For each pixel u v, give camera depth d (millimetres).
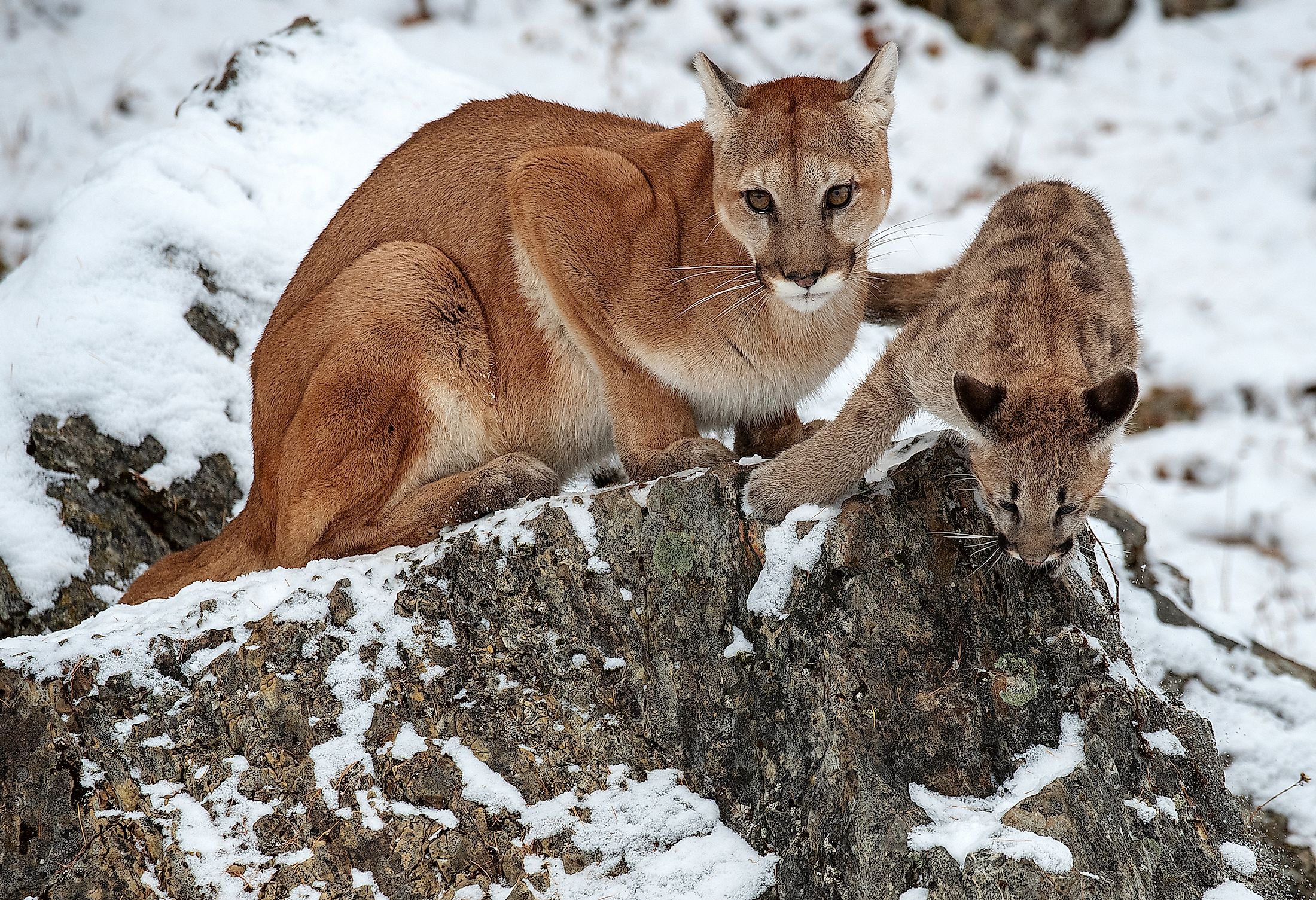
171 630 8891
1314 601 15305
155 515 12422
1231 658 11469
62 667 8805
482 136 10930
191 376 12844
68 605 11805
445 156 10922
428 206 10812
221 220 13750
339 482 10047
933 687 7980
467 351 10375
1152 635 11477
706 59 9766
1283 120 23016
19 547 11812
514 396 10609
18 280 13305
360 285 10242
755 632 8383
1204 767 8648
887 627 8125
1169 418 18672
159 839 8391
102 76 21516
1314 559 16109
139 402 12539
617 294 10078
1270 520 16766
